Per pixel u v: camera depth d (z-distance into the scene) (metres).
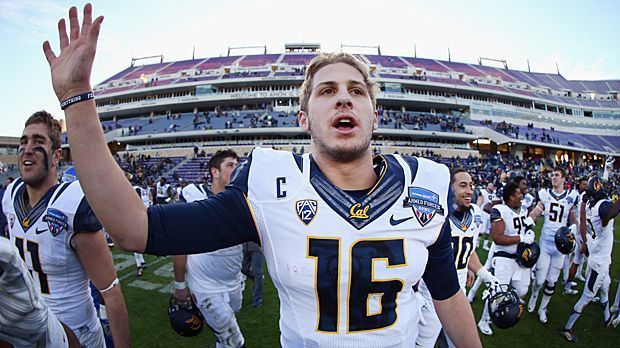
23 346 1.12
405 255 1.07
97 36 0.95
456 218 2.74
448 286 1.25
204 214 1.02
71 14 0.98
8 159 33.72
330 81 1.17
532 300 4.40
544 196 4.98
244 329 3.87
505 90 41.78
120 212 0.90
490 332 3.81
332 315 1.03
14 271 0.94
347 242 1.02
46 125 1.84
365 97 1.18
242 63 44.16
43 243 1.77
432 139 34.94
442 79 40.53
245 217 1.06
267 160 1.17
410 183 1.17
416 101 37.00
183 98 37.03
